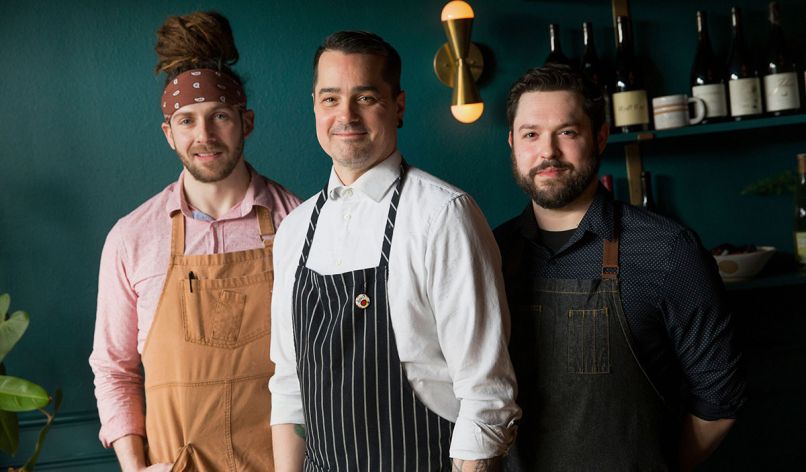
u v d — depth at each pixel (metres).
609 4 2.51
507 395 1.37
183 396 1.76
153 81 2.39
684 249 1.49
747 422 2.59
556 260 1.58
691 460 1.60
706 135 2.53
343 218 1.49
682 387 1.60
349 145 1.43
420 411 1.40
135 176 2.40
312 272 1.49
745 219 2.55
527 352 1.57
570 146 1.52
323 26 2.45
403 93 1.53
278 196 1.90
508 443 1.38
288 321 1.59
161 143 2.40
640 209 1.59
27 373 2.39
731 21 2.50
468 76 2.37
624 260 1.53
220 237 1.83
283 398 1.62
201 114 1.75
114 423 1.82
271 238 1.84
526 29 2.50
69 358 2.40
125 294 1.85
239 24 2.42
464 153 2.51
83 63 2.37
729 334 1.51
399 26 2.47
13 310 2.38
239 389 1.78
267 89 2.44
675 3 2.51
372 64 1.42
